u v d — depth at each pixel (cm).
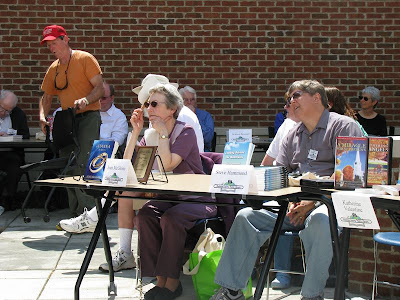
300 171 463
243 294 428
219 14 1018
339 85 1028
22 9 1010
